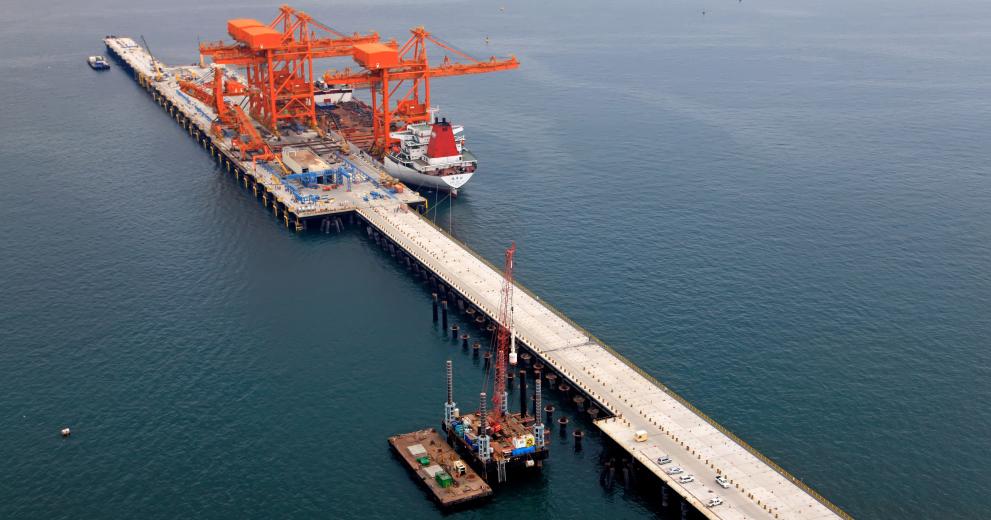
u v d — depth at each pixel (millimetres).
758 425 197875
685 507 170500
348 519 173500
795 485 173000
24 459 188000
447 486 178000
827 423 198500
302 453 190625
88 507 175750
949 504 176125
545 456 184875
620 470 186000
